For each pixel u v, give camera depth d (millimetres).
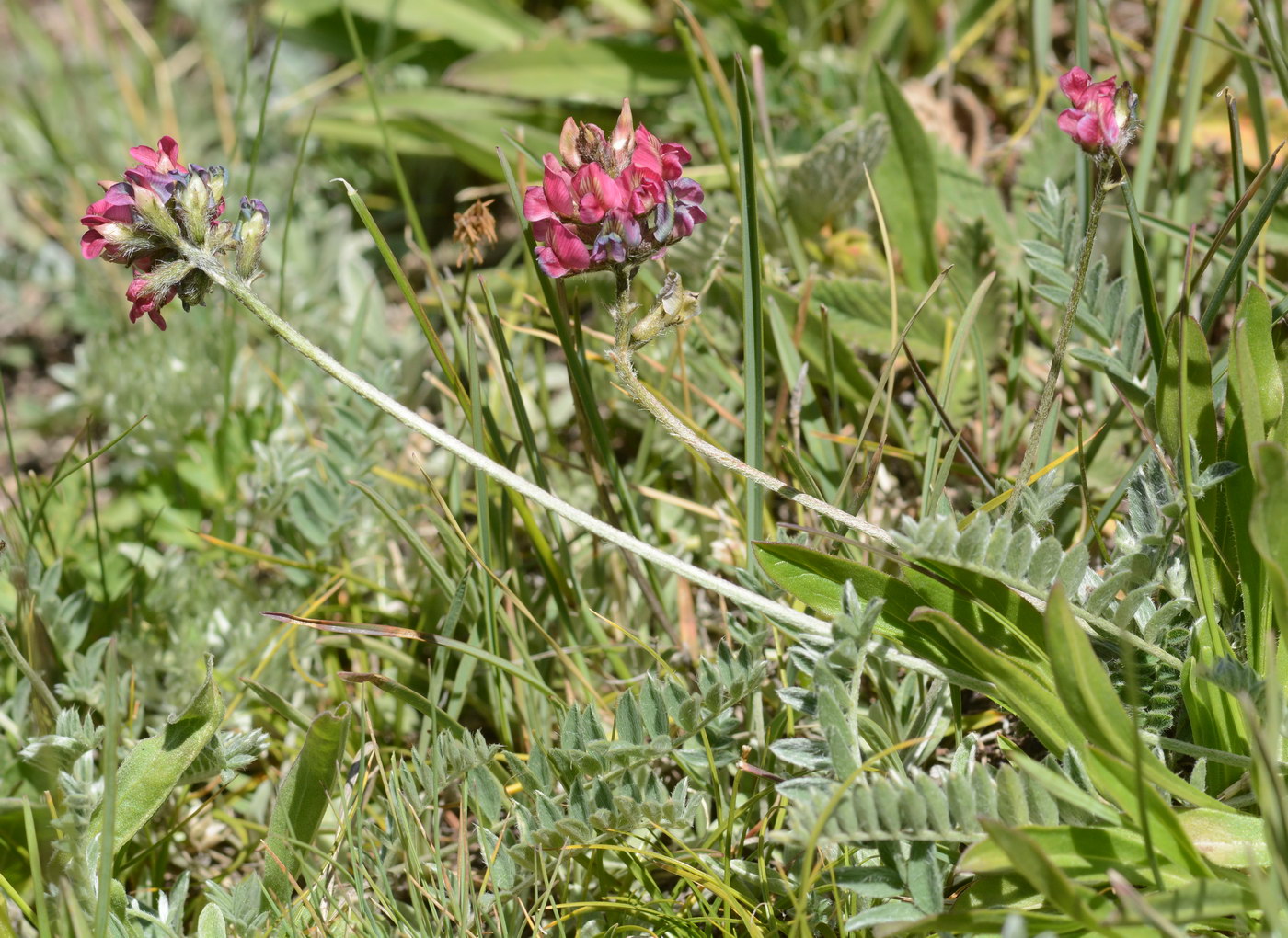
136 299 1565
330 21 4109
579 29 3957
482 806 1793
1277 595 1399
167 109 4000
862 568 1685
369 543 2623
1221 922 1454
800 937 1544
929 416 2430
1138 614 1717
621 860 1871
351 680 1829
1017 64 3326
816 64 3424
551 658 2264
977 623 1678
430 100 3619
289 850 1805
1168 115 2857
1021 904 1483
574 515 1677
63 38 4879
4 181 4086
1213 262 2471
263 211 1621
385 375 2551
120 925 1715
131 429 2164
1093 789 1517
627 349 1612
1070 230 2082
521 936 1787
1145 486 1739
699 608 2426
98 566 2553
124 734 2057
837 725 1461
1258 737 1238
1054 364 1700
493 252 3531
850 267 2777
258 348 3225
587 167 1497
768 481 1666
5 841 1929
